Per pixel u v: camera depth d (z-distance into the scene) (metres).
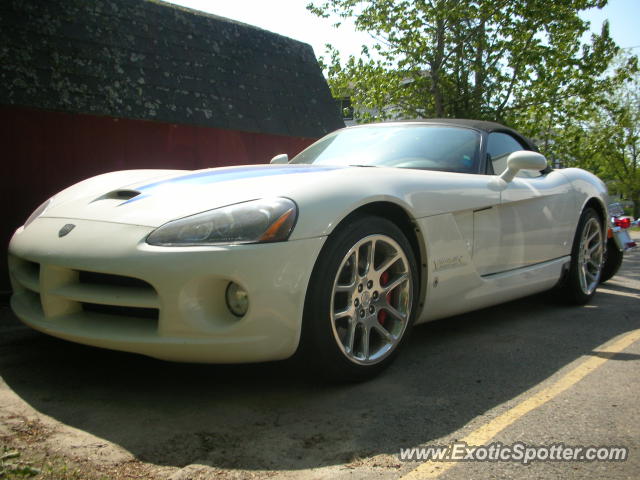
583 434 1.91
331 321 2.19
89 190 2.73
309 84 7.64
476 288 2.92
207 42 6.75
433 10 11.40
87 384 2.34
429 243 2.59
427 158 3.21
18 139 4.90
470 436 1.89
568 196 3.75
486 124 3.57
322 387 2.32
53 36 5.36
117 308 2.26
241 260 1.99
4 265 4.78
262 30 7.67
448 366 2.61
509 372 2.54
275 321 2.06
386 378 2.44
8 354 2.73
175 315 2.02
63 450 1.76
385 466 1.68
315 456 1.73
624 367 2.62
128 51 5.86
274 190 2.20
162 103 5.79
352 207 2.24
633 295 4.61
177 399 2.19
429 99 12.99
